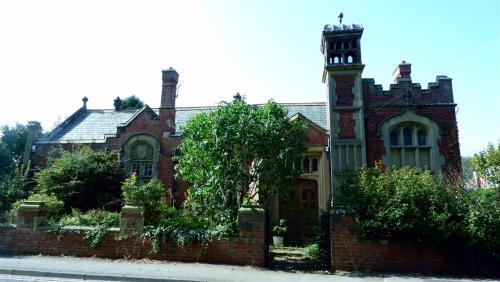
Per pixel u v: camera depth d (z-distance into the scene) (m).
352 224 9.96
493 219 9.27
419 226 9.38
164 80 18.30
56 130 20.02
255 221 10.23
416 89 14.98
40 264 9.30
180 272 8.83
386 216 9.57
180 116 20.44
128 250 10.59
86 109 22.77
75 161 15.59
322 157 15.75
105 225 10.97
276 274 9.05
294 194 16.11
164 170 17.03
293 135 11.76
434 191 9.91
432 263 9.59
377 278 8.80
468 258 9.47
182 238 10.32
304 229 15.65
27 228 11.22
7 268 8.71
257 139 11.13
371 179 10.52
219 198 11.64
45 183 15.07
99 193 15.29
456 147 14.28
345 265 9.77
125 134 17.83
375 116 14.87
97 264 9.58
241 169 11.50
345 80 15.11
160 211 11.78
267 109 11.77
